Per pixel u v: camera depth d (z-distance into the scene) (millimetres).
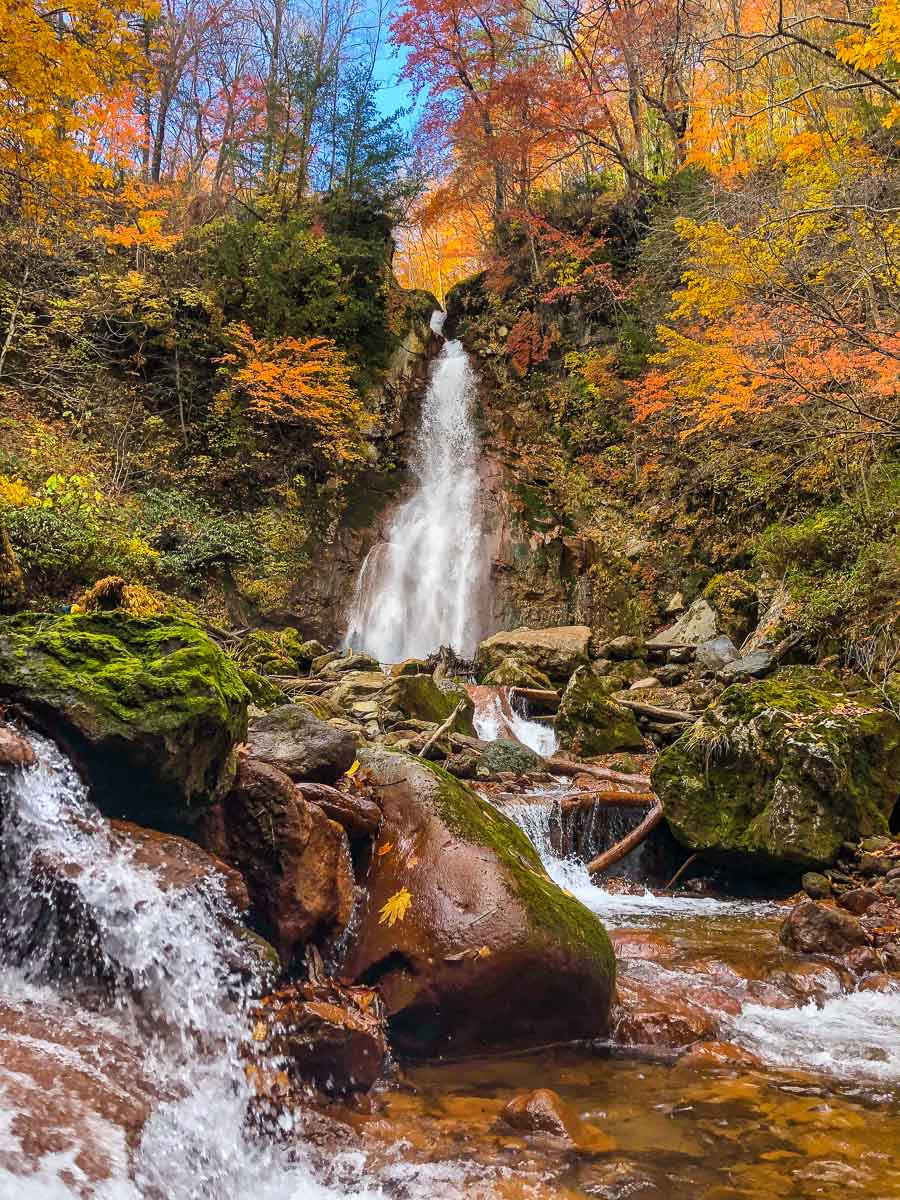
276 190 22688
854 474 12898
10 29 7539
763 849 6992
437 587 18469
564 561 17844
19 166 9297
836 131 13539
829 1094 3383
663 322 18594
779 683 7926
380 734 9516
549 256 22141
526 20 23250
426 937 3693
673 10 17875
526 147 20797
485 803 4703
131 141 15469
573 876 7426
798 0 15906
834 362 8789
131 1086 2334
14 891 2846
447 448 20812
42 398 16000
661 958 5180
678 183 20000
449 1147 2863
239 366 18500
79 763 3209
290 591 16797
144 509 15594
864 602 11172
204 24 23656
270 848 3564
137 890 2910
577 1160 2803
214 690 3400
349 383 19797
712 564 15953
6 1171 1678
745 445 12992
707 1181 2680
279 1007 3154
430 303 24391
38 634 3477
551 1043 3834
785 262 9305
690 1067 3637
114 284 17156
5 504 11641
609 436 19469
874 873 6664
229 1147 2551
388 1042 3598
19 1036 2344
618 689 13039
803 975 4820
